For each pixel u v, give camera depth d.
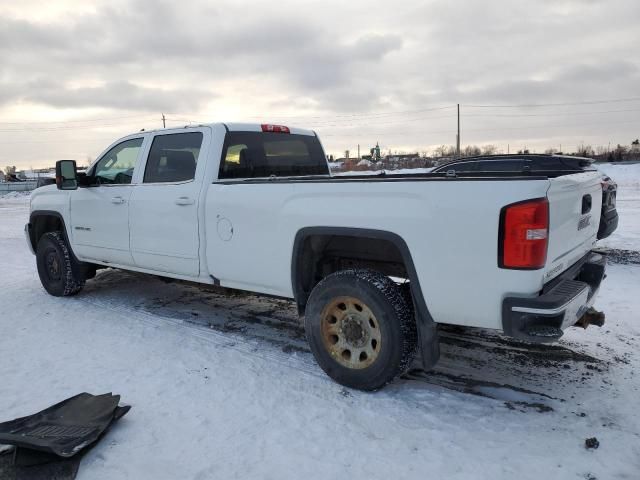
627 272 7.25
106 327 5.11
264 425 3.20
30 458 2.80
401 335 3.39
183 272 4.80
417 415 3.29
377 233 3.40
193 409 3.40
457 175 3.71
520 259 2.89
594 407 3.36
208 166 4.53
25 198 36.78
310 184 3.72
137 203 5.04
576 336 4.68
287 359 4.25
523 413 3.30
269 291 4.19
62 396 3.60
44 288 6.65
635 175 30.05
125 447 2.96
